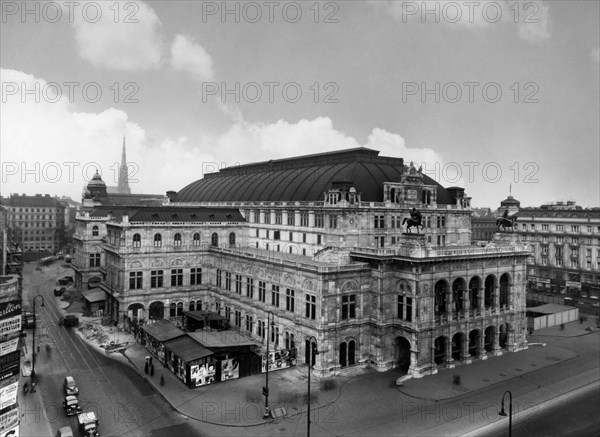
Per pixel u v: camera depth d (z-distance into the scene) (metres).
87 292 97.69
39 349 71.25
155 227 85.62
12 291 37.72
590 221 121.19
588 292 119.50
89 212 115.44
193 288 89.06
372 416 50.69
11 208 197.00
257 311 75.81
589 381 61.84
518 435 46.59
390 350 66.31
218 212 97.12
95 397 54.59
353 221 78.69
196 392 56.31
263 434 46.44
